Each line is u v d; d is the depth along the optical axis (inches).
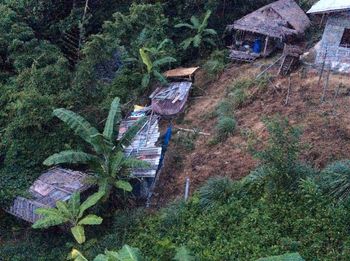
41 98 612.4
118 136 631.2
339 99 614.9
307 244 428.1
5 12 782.5
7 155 616.7
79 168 637.9
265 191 491.8
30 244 562.6
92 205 547.2
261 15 803.4
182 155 634.2
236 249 445.7
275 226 454.0
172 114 707.4
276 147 479.5
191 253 434.3
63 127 618.8
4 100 671.8
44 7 842.2
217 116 681.6
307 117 596.4
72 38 835.4
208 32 829.8
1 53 757.3
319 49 689.6
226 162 586.2
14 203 572.7
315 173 489.4
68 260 518.9
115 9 877.2
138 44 777.6
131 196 590.6
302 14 826.2
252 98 675.4
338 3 635.5
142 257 437.4
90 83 662.5
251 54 799.7
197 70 821.2
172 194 582.2
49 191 573.3
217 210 499.5
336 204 449.7
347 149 526.6
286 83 677.3
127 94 732.7
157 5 835.4
